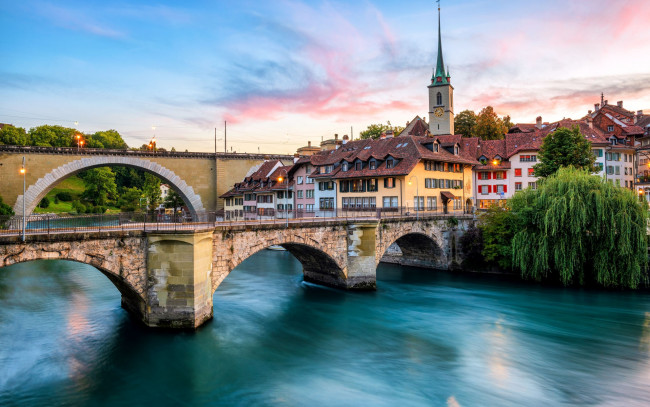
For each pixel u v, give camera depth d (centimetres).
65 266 4659
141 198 11050
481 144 6675
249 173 7650
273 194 6888
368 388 1906
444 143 5750
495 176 6297
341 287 3712
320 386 1920
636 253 3416
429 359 2233
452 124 7850
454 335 2595
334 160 5794
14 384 1881
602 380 1980
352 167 5431
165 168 6794
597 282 3638
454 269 4575
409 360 2220
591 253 3597
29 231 2114
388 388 1908
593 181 3625
